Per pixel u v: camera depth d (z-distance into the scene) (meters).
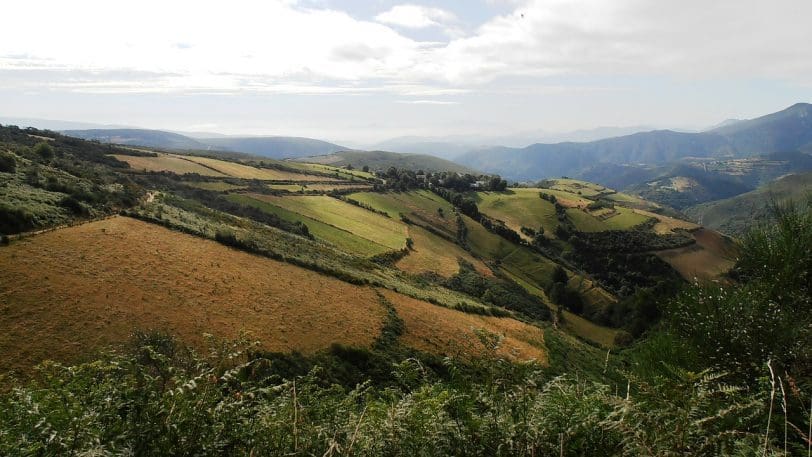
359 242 81.94
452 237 108.12
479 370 4.69
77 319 27.03
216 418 4.09
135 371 4.36
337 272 51.19
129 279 33.41
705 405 3.73
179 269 38.06
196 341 28.94
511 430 3.96
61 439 3.48
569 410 4.12
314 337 34.25
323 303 41.25
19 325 25.06
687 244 108.12
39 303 27.14
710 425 3.75
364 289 49.72
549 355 41.97
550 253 110.50
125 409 3.94
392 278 62.47
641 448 3.31
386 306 45.97
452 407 4.30
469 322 49.81
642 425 3.55
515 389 4.40
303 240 67.81
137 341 21.78
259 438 4.14
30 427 3.66
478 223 122.19
